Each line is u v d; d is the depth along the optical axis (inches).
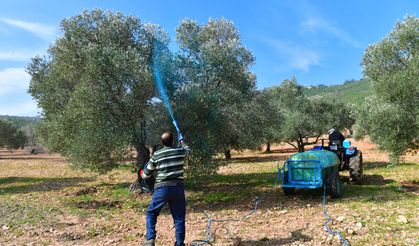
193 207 414.9
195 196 496.1
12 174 919.0
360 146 1427.2
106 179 726.5
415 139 442.3
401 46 450.9
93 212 400.2
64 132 453.7
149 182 244.5
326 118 1230.3
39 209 422.9
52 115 552.1
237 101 514.9
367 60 496.7
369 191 432.5
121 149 435.8
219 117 466.6
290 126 1119.6
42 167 1111.6
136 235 290.5
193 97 445.1
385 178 536.4
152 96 466.6
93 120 413.7
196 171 440.8
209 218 343.3
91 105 410.9
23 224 342.3
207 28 591.2
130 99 443.2
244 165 937.5
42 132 877.8
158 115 477.7
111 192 545.0
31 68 676.1
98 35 489.4
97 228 319.6
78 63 475.5
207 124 455.8
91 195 529.0
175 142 442.0
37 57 683.4
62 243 273.7
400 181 499.5
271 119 766.5
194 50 486.0
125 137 418.0
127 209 414.6
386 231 257.3
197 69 471.5
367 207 340.5
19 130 2224.4
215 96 455.2
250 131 701.9
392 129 424.5
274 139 1218.0
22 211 411.5
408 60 439.8
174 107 444.1
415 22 447.2
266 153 1481.3
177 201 227.8
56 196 528.7
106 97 422.9
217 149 503.2
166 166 227.8
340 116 1306.6
